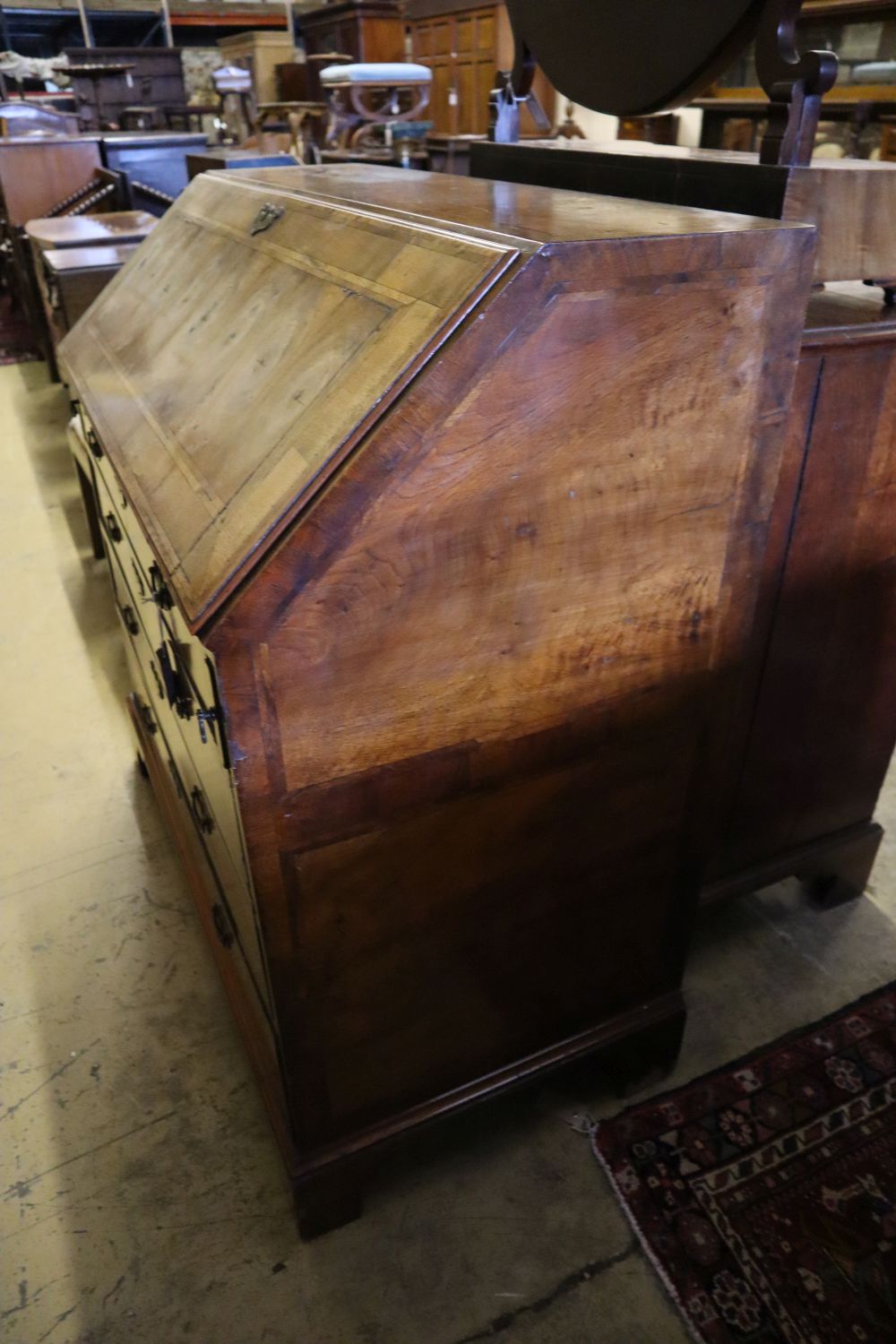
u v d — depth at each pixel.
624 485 0.90
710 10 1.11
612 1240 1.26
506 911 1.14
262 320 1.08
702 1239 1.25
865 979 1.66
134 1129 1.41
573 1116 1.42
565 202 1.10
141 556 1.22
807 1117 1.41
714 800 1.24
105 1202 1.31
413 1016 1.15
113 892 1.84
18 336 5.93
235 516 0.82
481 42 6.01
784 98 1.05
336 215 1.09
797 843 1.68
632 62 1.28
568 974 1.27
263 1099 1.29
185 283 1.44
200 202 1.66
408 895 1.04
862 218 1.13
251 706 0.81
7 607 2.90
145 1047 1.54
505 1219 1.29
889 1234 1.26
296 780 0.88
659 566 0.98
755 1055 1.51
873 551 1.38
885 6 3.18
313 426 0.82
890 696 1.57
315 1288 1.21
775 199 1.08
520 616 0.92
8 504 3.61
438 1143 1.38
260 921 0.95
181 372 1.21
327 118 6.00
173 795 1.77
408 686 0.89
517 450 0.81
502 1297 1.20
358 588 0.81
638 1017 1.38
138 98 8.72
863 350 1.19
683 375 0.87
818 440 1.22
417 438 0.76
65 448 4.15
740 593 1.07
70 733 2.32
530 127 5.82
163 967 1.68
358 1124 1.21
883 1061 1.50
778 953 1.71
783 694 1.45
